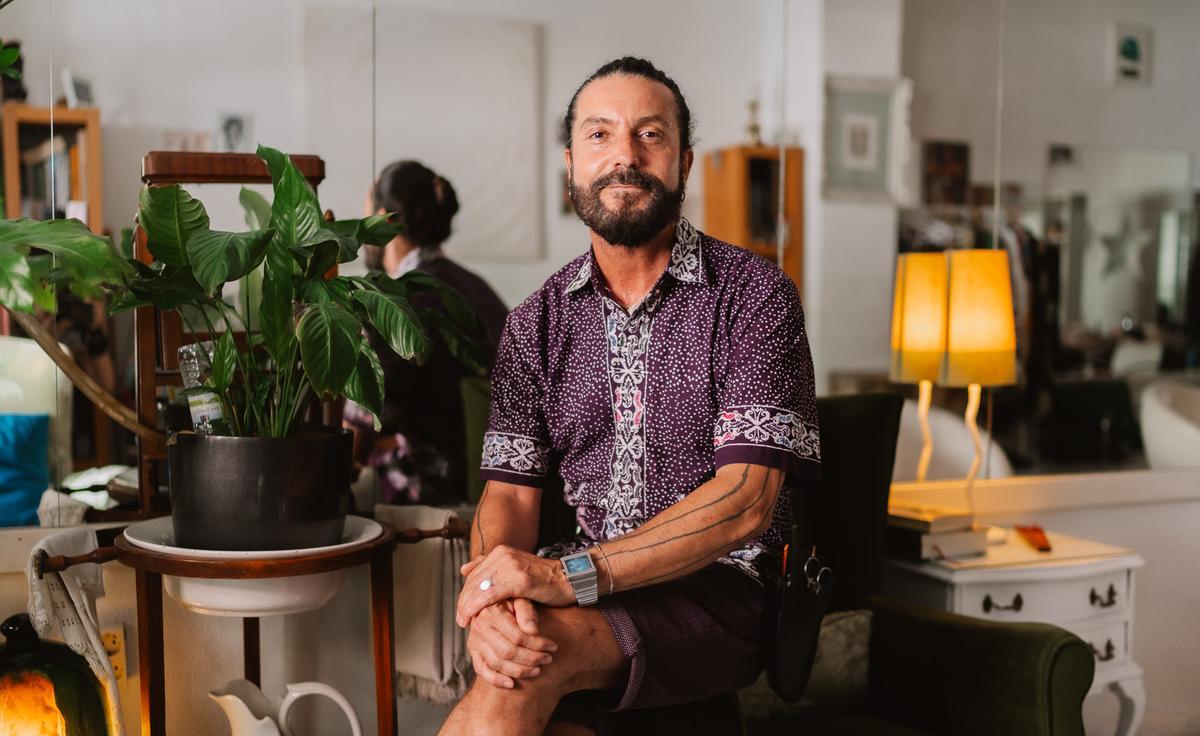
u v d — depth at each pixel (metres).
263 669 1.77
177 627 1.70
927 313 2.47
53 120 2.27
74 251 1.23
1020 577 2.00
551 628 1.23
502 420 1.53
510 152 2.89
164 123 2.41
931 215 2.80
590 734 1.31
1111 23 2.81
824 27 2.78
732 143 3.07
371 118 2.68
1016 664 1.57
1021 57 2.78
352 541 1.50
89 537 1.49
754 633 1.37
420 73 2.76
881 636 1.79
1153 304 2.82
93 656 1.42
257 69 2.53
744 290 1.40
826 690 1.76
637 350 1.44
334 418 1.71
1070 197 2.80
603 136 1.40
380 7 2.70
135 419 1.64
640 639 1.26
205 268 1.21
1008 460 2.66
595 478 1.49
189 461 1.37
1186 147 2.85
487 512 1.49
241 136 2.52
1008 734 1.57
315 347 1.25
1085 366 2.75
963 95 2.79
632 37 2.97
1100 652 2.08
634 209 1.38
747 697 1.72
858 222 2.81
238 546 1.38
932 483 2.50
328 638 1.81
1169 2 2.84
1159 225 2.84
